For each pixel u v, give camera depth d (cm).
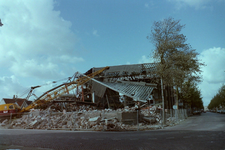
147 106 4159
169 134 1111
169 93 5206
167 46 2658
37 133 1311
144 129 1916
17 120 2662
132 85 4859
